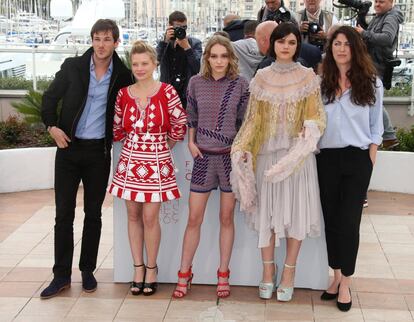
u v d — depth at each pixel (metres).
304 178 3.67
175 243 4.12
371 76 3.60
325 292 3.98
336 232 3.79
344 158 3.67
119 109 3.81
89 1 9.38
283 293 3.91
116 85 3.84
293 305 3.89
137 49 3.67
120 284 4.20
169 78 5.36
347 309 3.81
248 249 4.08
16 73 8.88
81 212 5.91
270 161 3.69
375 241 5.14
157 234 3.93
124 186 3.78
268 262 3.91
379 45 5.54
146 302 3.92
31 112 7.15
